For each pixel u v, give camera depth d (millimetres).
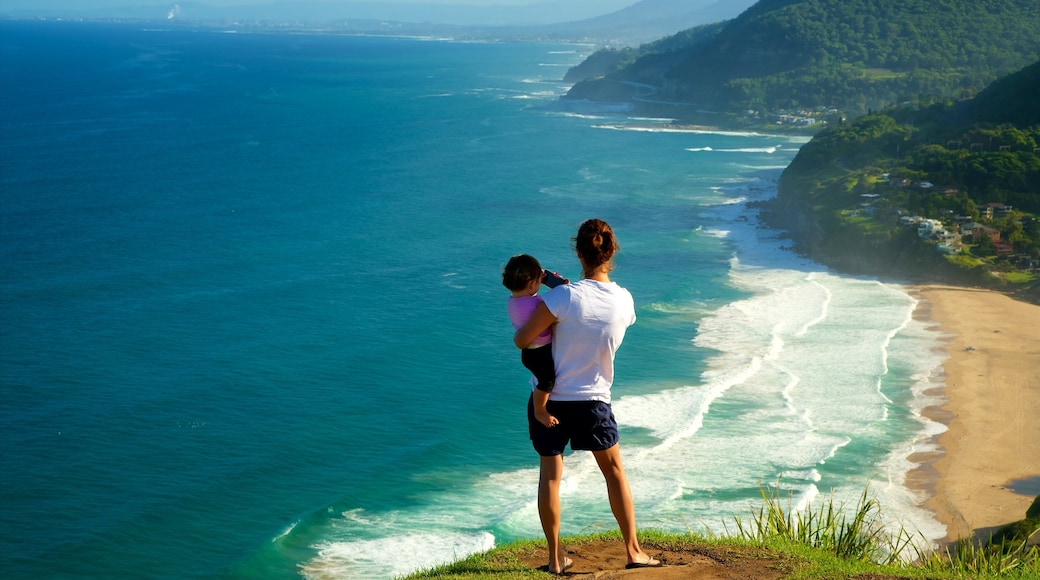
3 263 68500
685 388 44938
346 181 112188
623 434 38875
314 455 37281
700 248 83125
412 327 55406
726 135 180000
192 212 90312
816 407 42625
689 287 67812
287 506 32906
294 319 56688
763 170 133125
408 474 35562
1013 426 40688
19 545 29969
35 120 165625
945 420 41438
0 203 91500
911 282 72500
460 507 32688
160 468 35906
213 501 33219
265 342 52094
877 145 114312
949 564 12016
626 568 8039
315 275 67688
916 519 31484
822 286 69312
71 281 64125
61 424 39969
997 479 34906
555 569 8023
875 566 9758
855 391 44938
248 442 38500
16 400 42656
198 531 31125
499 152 142750
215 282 65000
